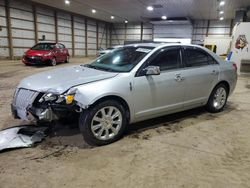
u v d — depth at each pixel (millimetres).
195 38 23859
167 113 3496
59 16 19812
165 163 2439
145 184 2070
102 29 26484
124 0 14906
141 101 3064
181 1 14477
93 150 2678
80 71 3205
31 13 16906
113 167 2332
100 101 2723
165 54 3391
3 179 2068
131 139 3020
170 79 3316
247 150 2809
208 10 17219
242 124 3762
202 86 3848
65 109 2607
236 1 13609
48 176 2141
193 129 3457
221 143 2990
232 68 4410
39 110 2654
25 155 2508
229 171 2320
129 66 3121
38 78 3023
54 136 3006
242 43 10984
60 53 13477
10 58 15711
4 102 4633
